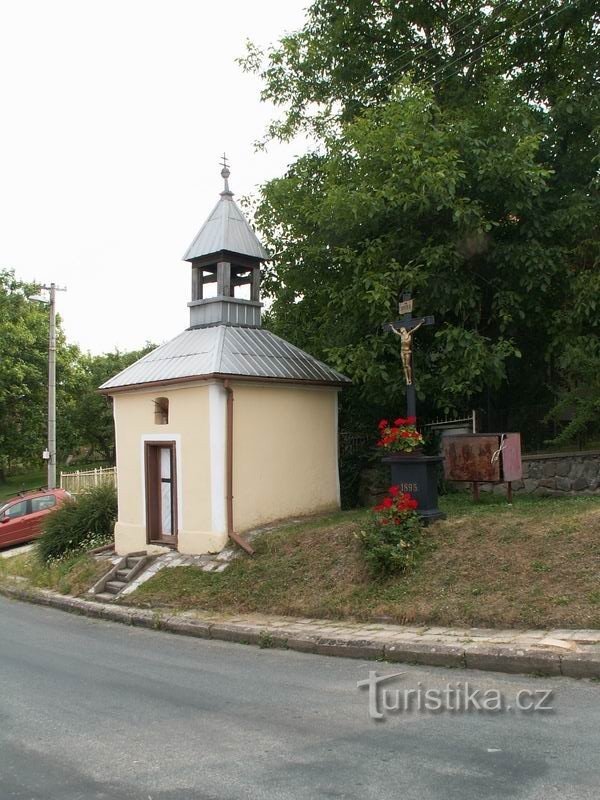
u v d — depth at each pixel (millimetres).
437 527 9500
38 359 37219
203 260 13812
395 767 4320
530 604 7332
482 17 14695
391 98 13258
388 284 11883
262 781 4219
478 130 12984
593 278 11664
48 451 25422
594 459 12133
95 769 4562
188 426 12031
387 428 10102
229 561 11000
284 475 12594
